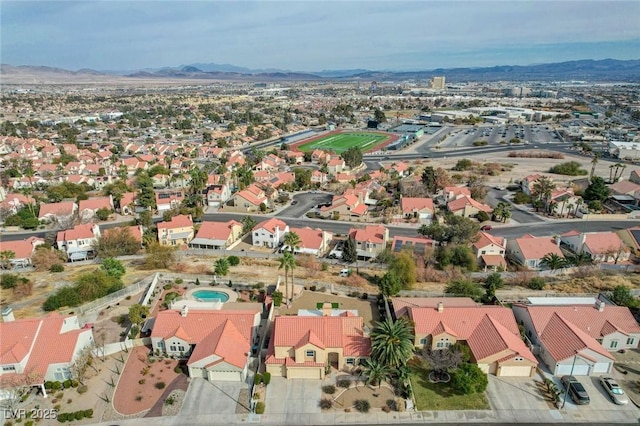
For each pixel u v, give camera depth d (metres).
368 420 57.16
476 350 66.62
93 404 59.75
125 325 79.38
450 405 59.53
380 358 62.31
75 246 121.69
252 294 90.81
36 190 187.25
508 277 98.94
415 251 110.62
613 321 71.94
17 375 61.03
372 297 89.50
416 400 60.31
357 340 67.31
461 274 99.81
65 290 86.88
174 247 121.50
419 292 90.25
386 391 62.03
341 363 66.19
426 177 180.00
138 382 63.84
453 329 70.44
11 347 62.59
